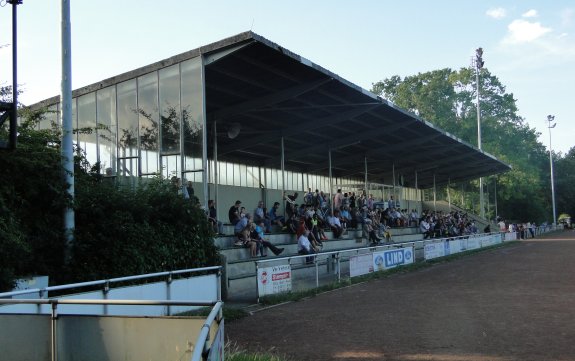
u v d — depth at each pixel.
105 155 18.05
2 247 9.01
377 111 22.98
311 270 18.16
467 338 8.51
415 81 65.31
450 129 62.25
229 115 19.70
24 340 5.46
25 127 11.91
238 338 8.81
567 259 24.81
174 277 12.54
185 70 16.33
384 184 41.59
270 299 12.80
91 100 18.48
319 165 36.03
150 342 5.00
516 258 26.08
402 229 34.72
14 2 7.27
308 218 22.23
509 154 62.47
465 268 21.27
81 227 11.46
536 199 73.69
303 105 20.27
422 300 12.77
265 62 15.75
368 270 18.75
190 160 16.23
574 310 10.94
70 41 11.20
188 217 13.48
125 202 12.20
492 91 65.56
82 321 5.25
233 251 17.52
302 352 7.78
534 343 8.06
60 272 10.60
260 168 31.69
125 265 11.31
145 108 17.23
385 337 8.70
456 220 43.97
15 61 7.29
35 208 10.91
